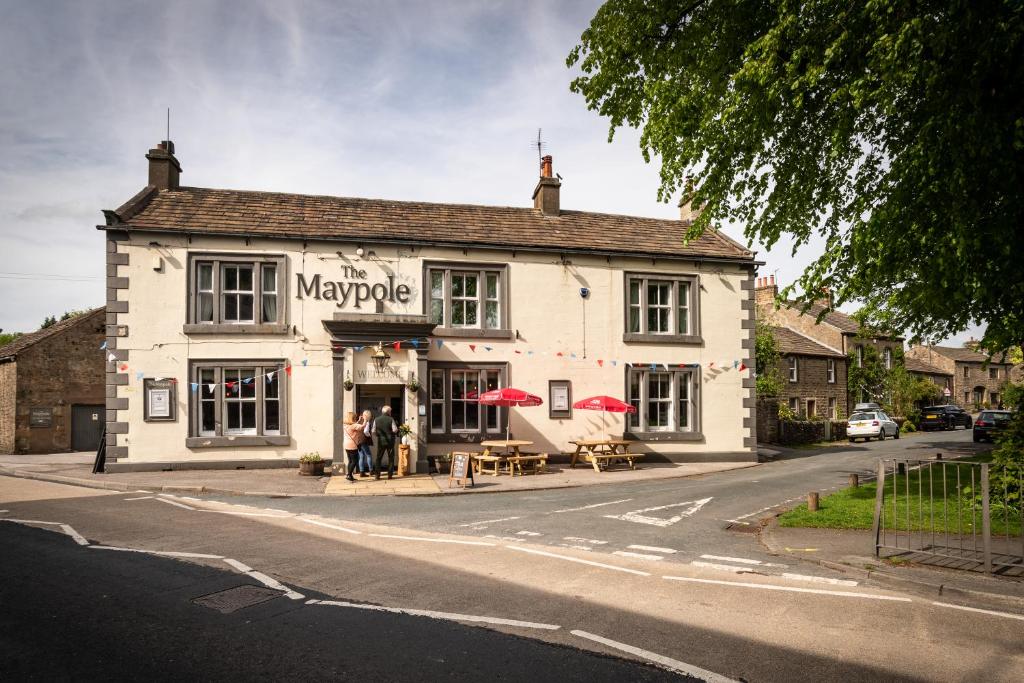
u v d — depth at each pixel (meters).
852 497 11.95
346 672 4.61
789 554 8.29
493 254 19.23
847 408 38.22
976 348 10.34
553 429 19.30
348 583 6.86
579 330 19.73
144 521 10.25
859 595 6.59
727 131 10.95
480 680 4.49
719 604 6.25
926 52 7.75
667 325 20.89
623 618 5.82
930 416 37.41
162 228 16.84
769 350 31.89
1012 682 4.53
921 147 8.06
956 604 6.29
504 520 10.69
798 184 11.48
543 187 21.78
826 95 10.05
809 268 10.36
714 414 20.69
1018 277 8.88
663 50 11.35
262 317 17.52
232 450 17.00
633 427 20.25
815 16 8.97
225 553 8.13
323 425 17.52
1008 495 9.93
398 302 18.34
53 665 4.71
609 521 10.65
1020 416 11.06
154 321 16.80
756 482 15.55
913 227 9.15
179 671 4.62
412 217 19.88
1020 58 7.41
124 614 5.84
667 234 21.97
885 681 4.54
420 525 10.22
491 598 6.38
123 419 16.48
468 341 18.80
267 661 4.80
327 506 12.02
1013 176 8.04
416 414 17.11
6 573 7.17
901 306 10.78
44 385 26.48
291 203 19.42
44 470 17.78
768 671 4.69
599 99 11.91
